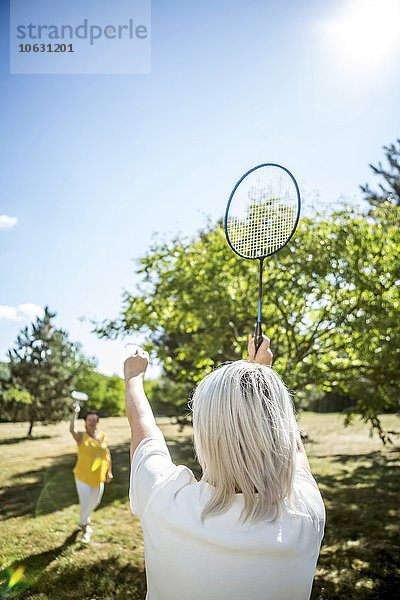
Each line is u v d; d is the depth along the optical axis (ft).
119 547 18.34
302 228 21.08
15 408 53.47
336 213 21.42
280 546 3.01
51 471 33.55
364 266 20.75
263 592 3.00
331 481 29.43
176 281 22.29
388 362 19.99
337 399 72.08
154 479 3.38
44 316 55.77
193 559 3.06
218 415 3.18
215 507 3.13
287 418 3.28
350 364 22.06
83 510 19.26
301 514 3.19
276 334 22.38
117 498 25.66
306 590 3.15
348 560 16.92
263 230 7.29
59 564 16.65
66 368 56.80
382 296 20.30
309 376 20.34
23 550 17.90
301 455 3.71
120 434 54.54
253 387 3.24
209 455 3.21
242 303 21.91
